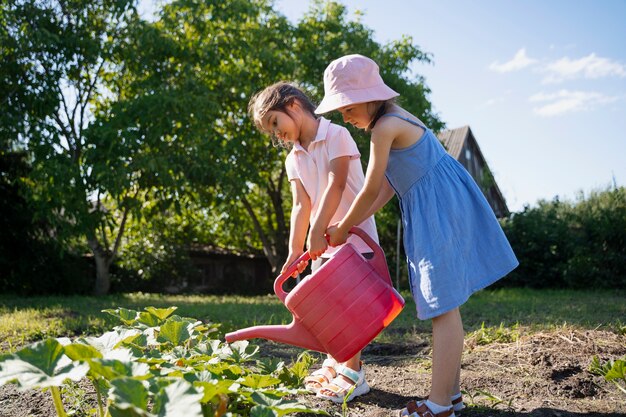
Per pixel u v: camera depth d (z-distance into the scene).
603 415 2.04
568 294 9.60
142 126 8.96
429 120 11.30
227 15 10.21
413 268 2.04
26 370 1.40
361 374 2.34
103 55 9.49
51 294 10.54
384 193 2.36
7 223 10.23
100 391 1.62
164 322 2.45
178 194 9.19
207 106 9.38
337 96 2.10
